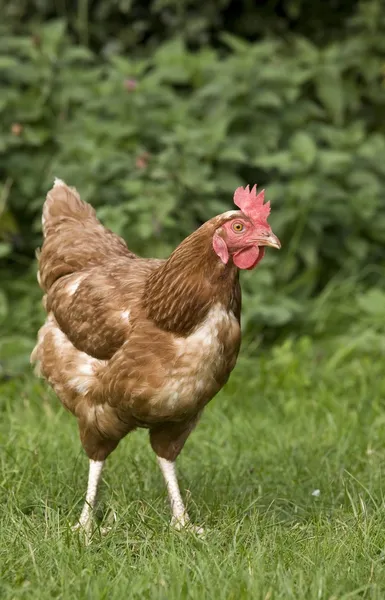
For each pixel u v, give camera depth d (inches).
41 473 346.9
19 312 514.0
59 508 322.0
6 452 362.6
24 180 546.3
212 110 572.4
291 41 649.0
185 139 530.9
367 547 287.7
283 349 490.0
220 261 294.5
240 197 298.7
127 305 306.5
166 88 585.9
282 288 543.8
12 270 557.3
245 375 479.8
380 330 528.7
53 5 658.8
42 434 387.9
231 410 432.5
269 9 661.3
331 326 532.4
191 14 647.8
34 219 566.6
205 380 301.7
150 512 323.0
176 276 296.7
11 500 323.9
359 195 558.3
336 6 660.1
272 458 376.2
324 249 565.0
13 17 652.1
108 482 346.6
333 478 357.4
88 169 530.3
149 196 519.8
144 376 298.0
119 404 305.3
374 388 460.4
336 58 617.0
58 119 566.6
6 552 285.9
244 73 569.9
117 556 287.7
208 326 297.7
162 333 298.2
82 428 320.5
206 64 589.3
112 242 349.7
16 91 556.4
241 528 308.5
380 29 627.5
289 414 430.3
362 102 643.5
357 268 566.6
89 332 313.0
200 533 304.2
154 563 275.1
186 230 528.4
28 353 480.1
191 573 271.4
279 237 540.4
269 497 342.6
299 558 279.9
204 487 346.6
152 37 663.1
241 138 561.0
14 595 259.1
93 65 654.5
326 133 577.3
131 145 553.9
